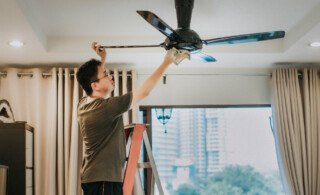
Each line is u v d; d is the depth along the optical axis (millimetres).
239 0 3432
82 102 2295
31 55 4305
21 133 4078
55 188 4398
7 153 4023
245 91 4957
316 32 3773
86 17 3752
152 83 2068
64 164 4520
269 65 4871
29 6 3465
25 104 4566
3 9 3156
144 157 4789
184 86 4934
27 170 4137
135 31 4148
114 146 2080
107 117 2035
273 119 4801
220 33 4219
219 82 4957
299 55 4492
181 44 2803
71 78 4723
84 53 4262
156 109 4910
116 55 4379
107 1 3422
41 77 4660
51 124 4527
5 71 4602
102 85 2229
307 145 4688
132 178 2549
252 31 4152
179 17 2943
